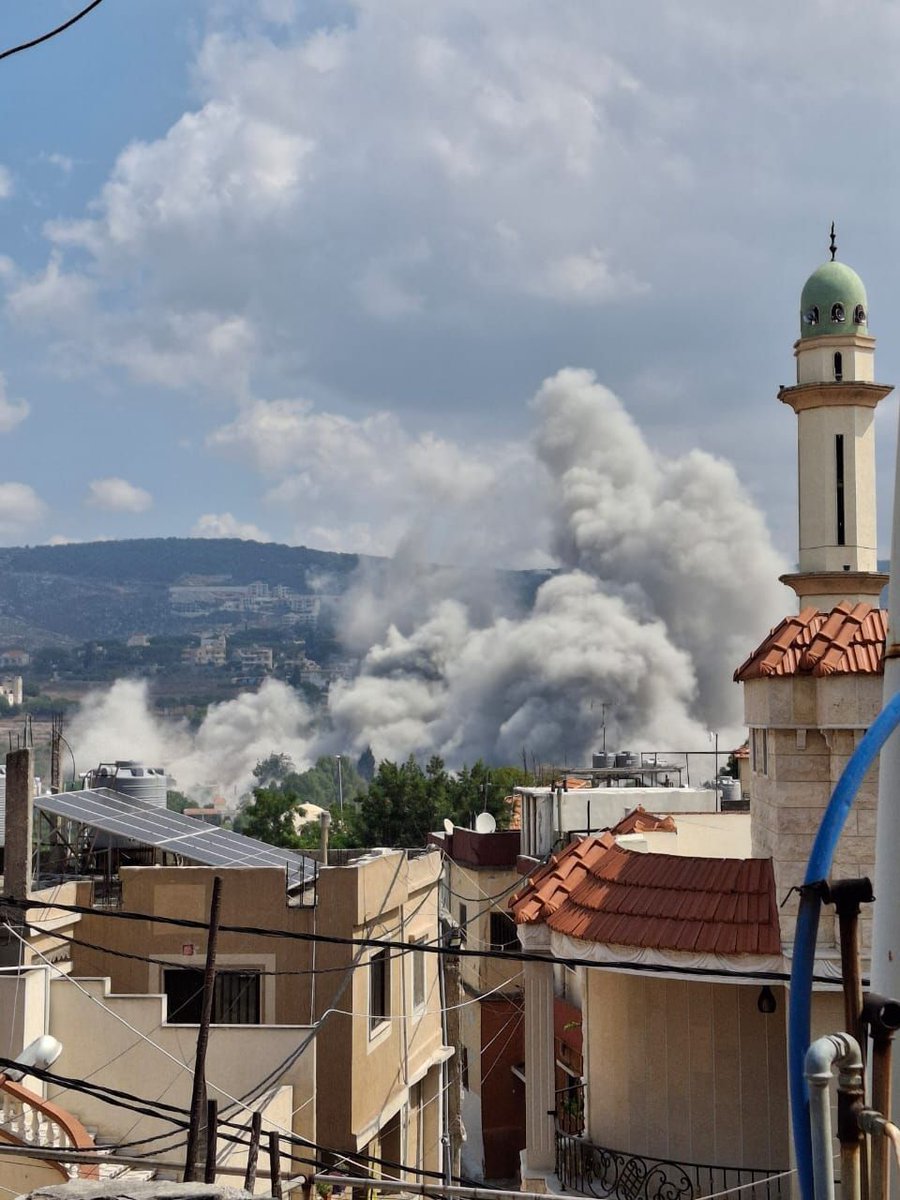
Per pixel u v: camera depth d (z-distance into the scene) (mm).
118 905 26031
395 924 27344
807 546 27266
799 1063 6203
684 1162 19328
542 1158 20672
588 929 19828
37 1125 17984
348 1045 24781
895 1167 9672
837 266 27516
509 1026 43000
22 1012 20703
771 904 18672
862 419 27062
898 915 9906
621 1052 20125
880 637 18453
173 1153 21000
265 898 25406
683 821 27719
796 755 18391
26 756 23766
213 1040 21891
